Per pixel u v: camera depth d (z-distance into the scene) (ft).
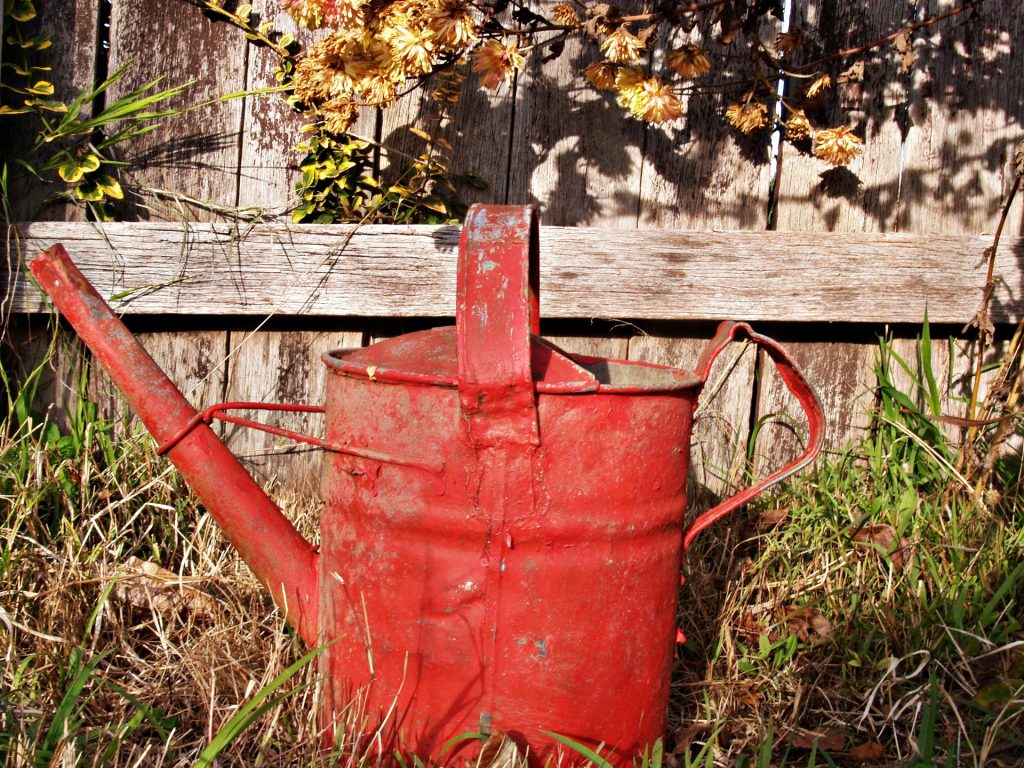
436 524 3.93
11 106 7.21
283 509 6.78
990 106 7.59
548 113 7.47
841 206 7.59
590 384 3.79
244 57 7.37
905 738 4.90
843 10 7.44
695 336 7.57
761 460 7.66
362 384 4.07
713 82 7.46
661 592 4.27
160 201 7.37
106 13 7.32
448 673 3.98
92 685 4.72
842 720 5.06
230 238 7.18
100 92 7.33
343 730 4.17
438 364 4.04
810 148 7.21
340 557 4.21
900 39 6.68
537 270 4.69
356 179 7.33
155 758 4.27
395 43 5.76
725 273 7.30
